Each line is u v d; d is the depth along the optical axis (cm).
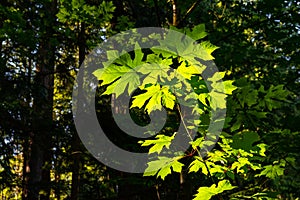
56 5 859
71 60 915
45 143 880
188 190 329
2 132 848
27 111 899
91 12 473
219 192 188
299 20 386
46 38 558
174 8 370
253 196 209
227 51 402
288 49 411
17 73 842
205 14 463
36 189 932
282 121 295
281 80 414
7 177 877
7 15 497
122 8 647
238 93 226
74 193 832
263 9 396
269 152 258
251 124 237
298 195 360
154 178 436
